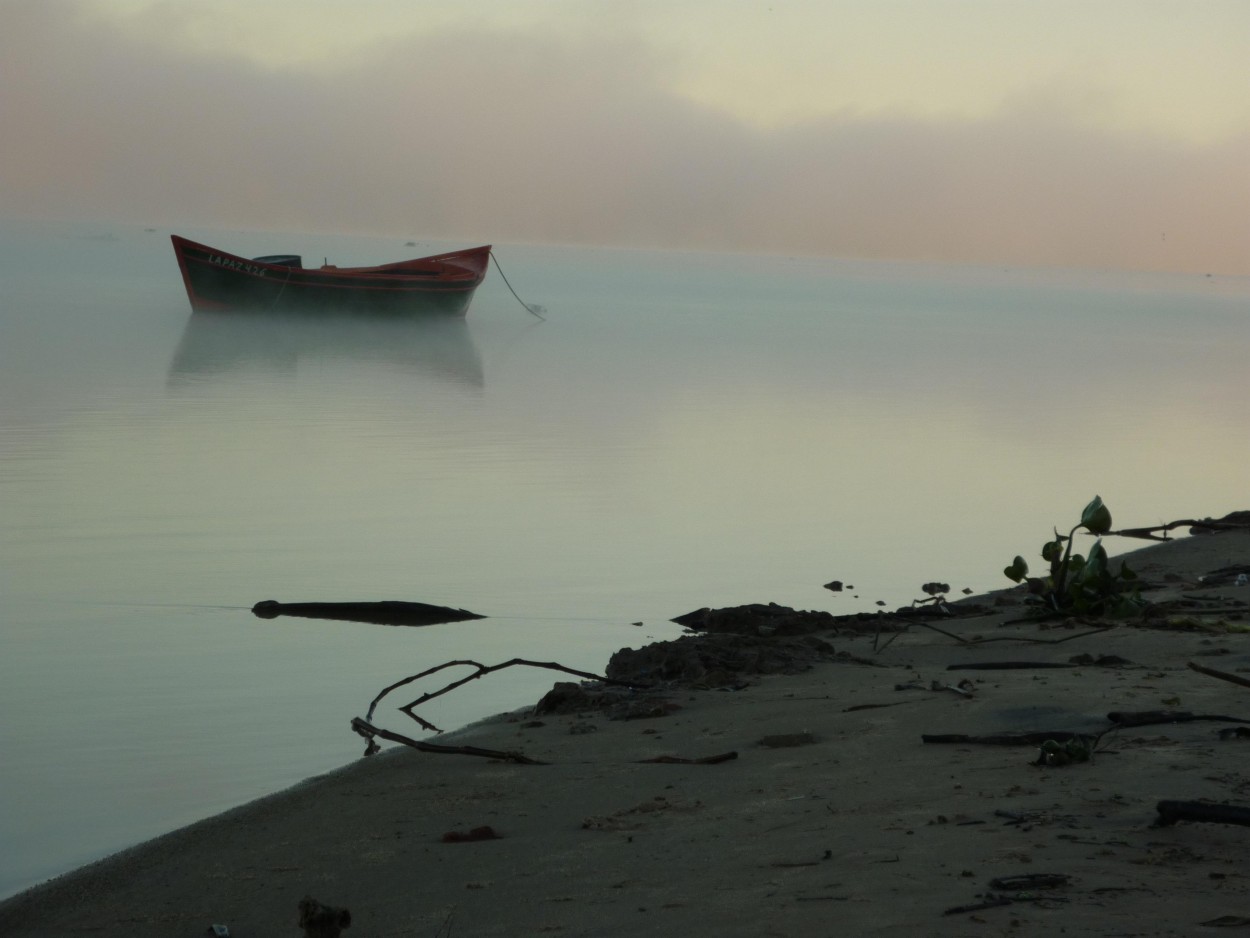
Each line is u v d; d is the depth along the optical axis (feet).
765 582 47.44
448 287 218.79
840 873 16.35
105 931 17.35
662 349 171.32
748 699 28.58
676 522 58.80
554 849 18.88
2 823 23.03
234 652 36.73
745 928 14.75
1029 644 33.65
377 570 48.34
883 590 46.26
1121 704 25.02
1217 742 21.65
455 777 23.71
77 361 127.24
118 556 49.57
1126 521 61.46
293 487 65.10
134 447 76.23
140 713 30.50
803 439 87.71
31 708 30.78
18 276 321.11
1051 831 17.33
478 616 41.78
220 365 131.34
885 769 21.66
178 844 21.04
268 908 17.61
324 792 23.47
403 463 73.46
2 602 42.06
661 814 20.22
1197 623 34.22
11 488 62.34
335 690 32.83
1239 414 111.65
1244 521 55.72
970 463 79.10
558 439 84.69
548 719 28.45
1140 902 14.42
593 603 43.91
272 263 216.33
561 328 214.28
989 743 22.68
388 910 16.94
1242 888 14.79
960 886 15.40
